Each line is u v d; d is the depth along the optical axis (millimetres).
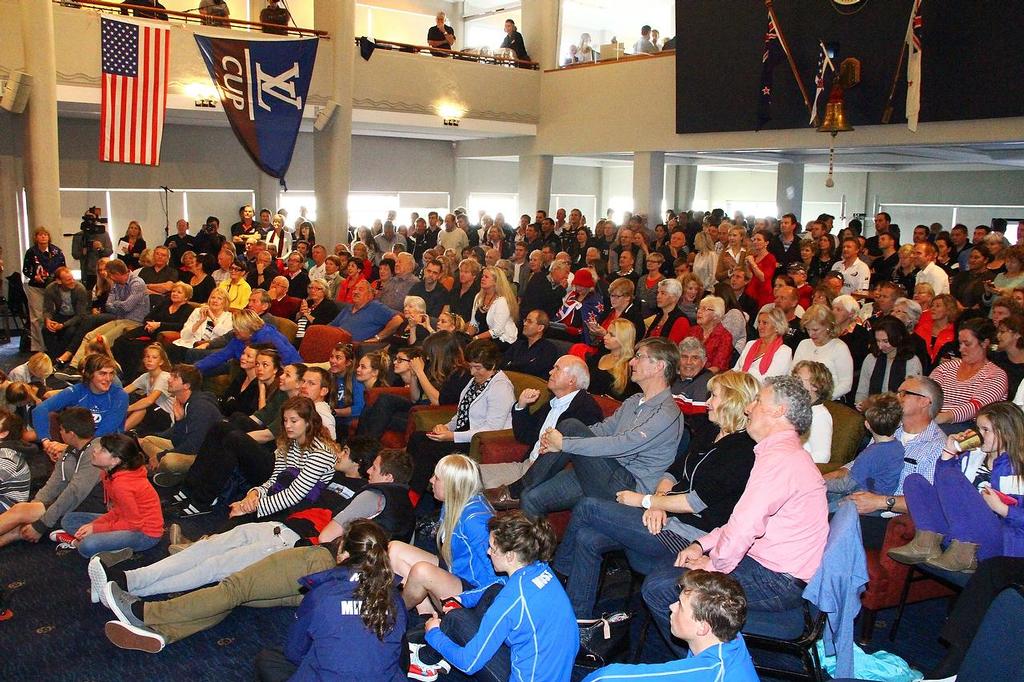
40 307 10422
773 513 3355
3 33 10359
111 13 11219
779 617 3475
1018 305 5770
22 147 10781
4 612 4355
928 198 19859
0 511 5320
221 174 15812
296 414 4820
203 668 3930
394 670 3199
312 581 3236
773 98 12438
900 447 4176
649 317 6926
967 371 5332
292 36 12750
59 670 3900
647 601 3600
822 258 9961
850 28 11375
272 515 4812
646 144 14406
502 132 15820
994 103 10555
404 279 9391
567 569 4250
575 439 4434
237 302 9461
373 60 13727
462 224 14852
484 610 3535
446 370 6121
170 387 6230
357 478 4879
